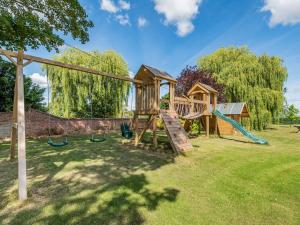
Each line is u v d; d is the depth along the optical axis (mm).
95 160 6996
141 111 9688
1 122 11930
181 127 9617
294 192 4316
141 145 9781
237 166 6395
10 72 15953
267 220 3184
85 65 17625
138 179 5000
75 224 2943
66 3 8031
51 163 6504
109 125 17344
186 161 6961
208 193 4195
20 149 3762
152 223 3020
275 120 19297
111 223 2992
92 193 4070
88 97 17953
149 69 9062
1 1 7258
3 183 4590
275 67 19250
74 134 15148
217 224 3045
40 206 3482
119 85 19312
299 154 8445
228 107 17234
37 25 7965
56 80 17141
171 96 10000
